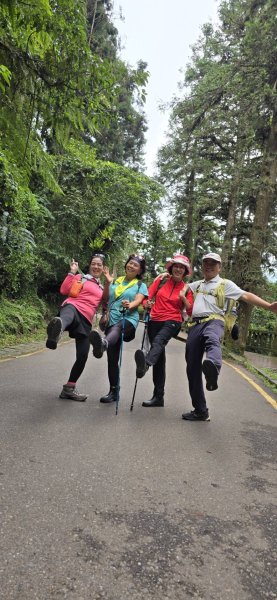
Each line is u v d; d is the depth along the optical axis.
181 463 3.61
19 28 4.73
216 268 5.17
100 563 2.17
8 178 7.67
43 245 15.30
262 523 2.75
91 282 5.44
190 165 20.38
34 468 3.20
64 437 3.93
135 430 4.38
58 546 2.27
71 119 5.59
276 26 13.23
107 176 16.95
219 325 4.95
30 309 13.92
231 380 9.20
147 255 21.06
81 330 5.30
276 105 13.87
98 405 5.30
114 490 2.98
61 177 15.91
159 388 5.60
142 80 5.34
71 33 4.71
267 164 15.29
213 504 2.94
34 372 7.13
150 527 2.55
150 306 5.35
